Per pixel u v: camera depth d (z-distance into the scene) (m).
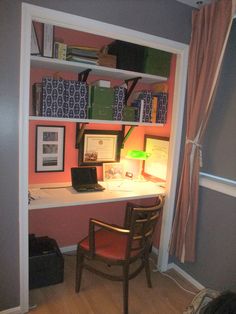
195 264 2.12
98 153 2.40
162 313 1.81
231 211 1.81
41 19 1.50
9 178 1.55
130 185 2.32
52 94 1.78
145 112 2.21
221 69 1.85
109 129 2.44
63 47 1.82
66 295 1.93
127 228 1.93
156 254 2.55
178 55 2.01
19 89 1.50
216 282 1.95
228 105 1.88
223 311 1.49
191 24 1.96
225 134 1.92
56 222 2.41
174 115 2.09
